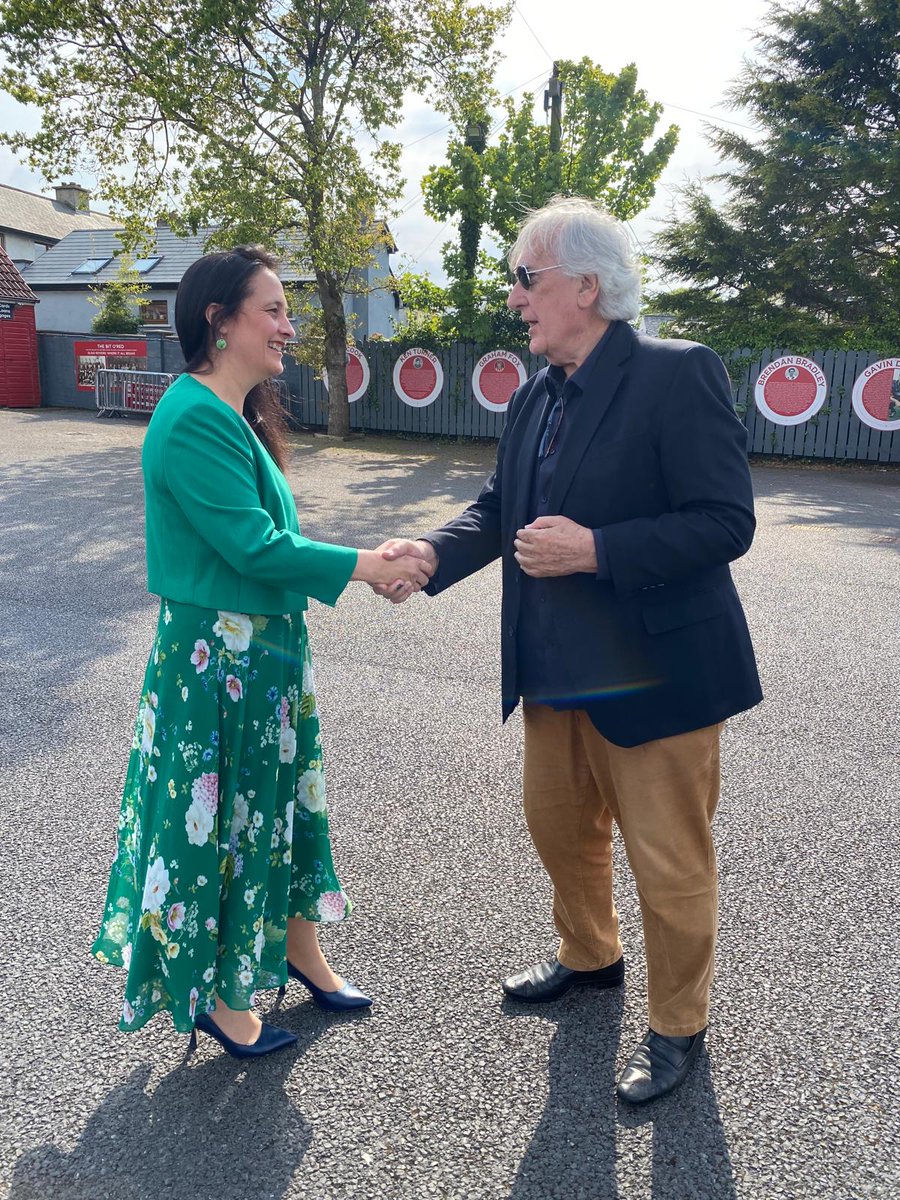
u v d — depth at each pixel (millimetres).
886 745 3971
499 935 2615
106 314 25750
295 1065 2104
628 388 1877
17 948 2494
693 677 1921
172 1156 1834
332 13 13789
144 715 2008
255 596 1942
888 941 2604
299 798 2219
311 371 18984
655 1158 1852
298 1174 1796
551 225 1870
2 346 21156
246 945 2033
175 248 30141
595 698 1943
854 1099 2018
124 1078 2051
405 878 2889
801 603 6363
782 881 2904
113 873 2197
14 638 5191
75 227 40500
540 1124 1938
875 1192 1776
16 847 2998
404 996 2359
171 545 1913
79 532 8086
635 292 1907
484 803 3389
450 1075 2080
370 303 30562
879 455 15234
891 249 16594
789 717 4277
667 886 1987
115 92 14336
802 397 15438
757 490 12500
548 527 1853
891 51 16109
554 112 16328
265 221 14273
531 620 2090
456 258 17266
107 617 5629
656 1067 2031
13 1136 1876
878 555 8047
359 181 14375
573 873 2293
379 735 3996
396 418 18562
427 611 6027
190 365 1991
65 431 16750
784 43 16906
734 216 17234
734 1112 1979
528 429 2137
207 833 1939
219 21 13336
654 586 1898
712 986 2396
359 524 8984
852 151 15961
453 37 14664
